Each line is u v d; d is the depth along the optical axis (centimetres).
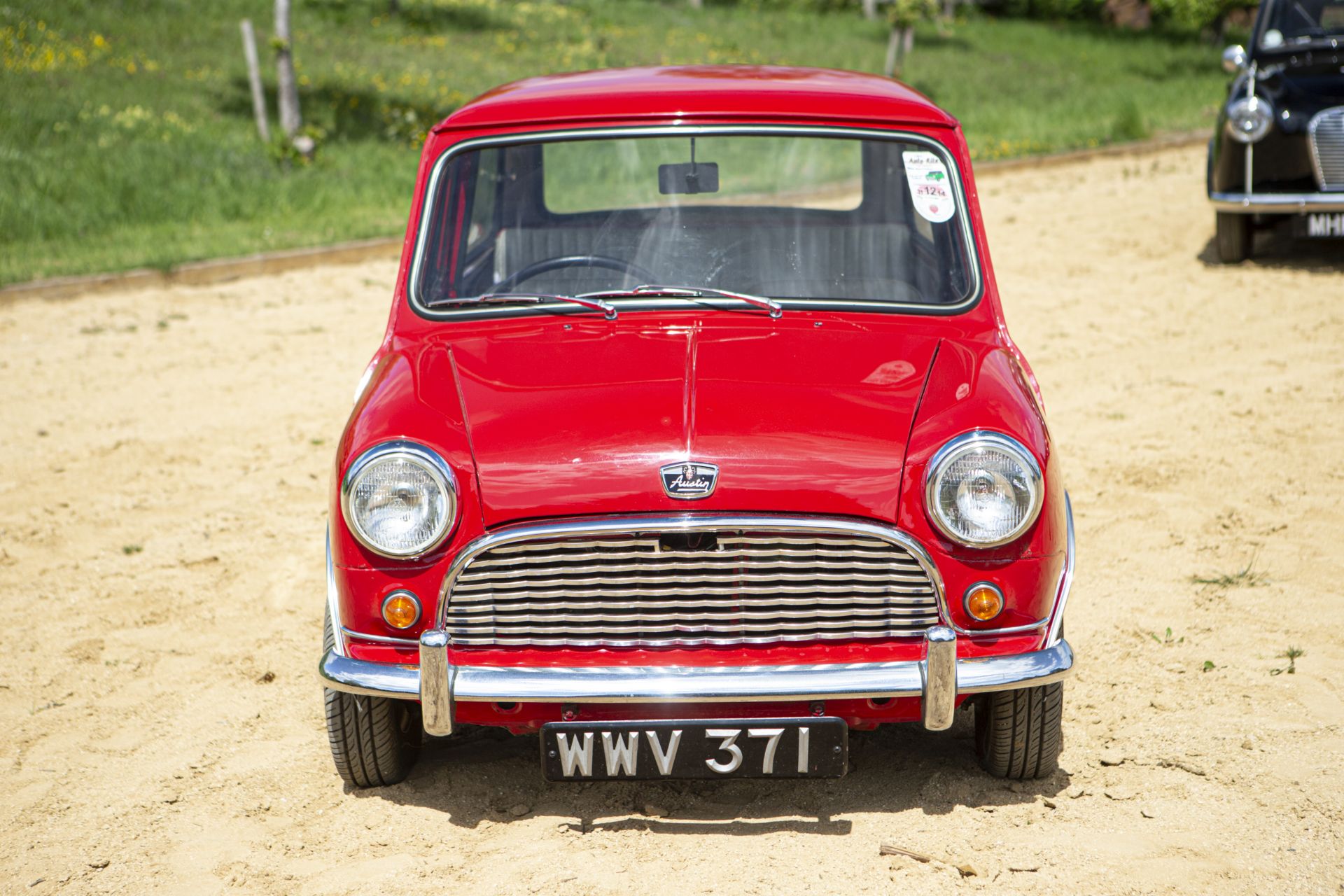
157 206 2802
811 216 811
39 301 2223
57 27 4266
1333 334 1694
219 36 4706
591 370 696
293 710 880
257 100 3331
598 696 619
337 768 745
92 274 2302
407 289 796
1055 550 646
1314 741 771
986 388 673
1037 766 723
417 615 641
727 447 626
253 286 2322
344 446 666
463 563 628
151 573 1135
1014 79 5306
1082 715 822
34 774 802
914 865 656
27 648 992
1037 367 1639
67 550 1196
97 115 3378
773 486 617
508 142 819
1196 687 850
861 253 802
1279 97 1925
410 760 774
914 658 631
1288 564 1042
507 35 5619
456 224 812
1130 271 2108
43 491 1354
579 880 655
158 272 2323
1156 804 710
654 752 636
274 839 713
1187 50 6378
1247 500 1180
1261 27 2017
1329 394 1461
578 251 809
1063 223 2511
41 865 698
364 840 706
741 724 632
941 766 764
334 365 1816
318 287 2303
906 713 657
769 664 629
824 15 7412
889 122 820
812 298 783
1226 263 2094
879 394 664
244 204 2855
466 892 651
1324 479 1220
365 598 646
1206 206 2567
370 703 710
